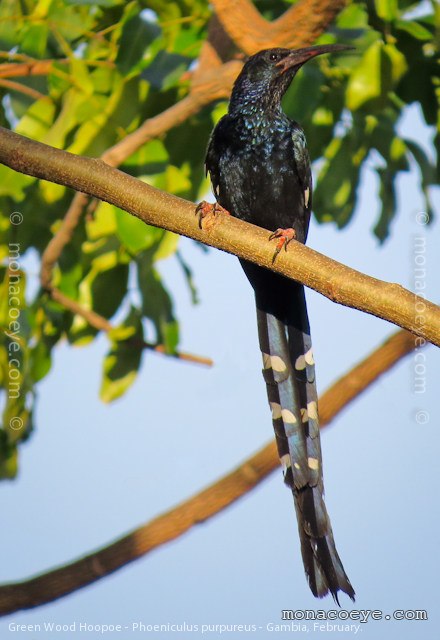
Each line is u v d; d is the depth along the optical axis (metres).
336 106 11.91
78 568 10.97
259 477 11.55
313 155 12.20
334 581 9.45
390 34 11.29
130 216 11.02
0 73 11.46
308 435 10.03
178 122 11.40
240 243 8.89
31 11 11.62
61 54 11.72
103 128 11.24
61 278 12.30
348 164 12.09
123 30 10.96
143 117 11.96
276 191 11.39
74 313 12.66
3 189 11.44
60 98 11.46
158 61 11.04
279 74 11.33
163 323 12.18
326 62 11.80
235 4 11.35
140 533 11.27
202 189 12.05
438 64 11.49
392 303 8.09
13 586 10.73
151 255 11.70
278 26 11.53
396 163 12.20
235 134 11.41
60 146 11.11
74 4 11.10
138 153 11.28
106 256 12.31
